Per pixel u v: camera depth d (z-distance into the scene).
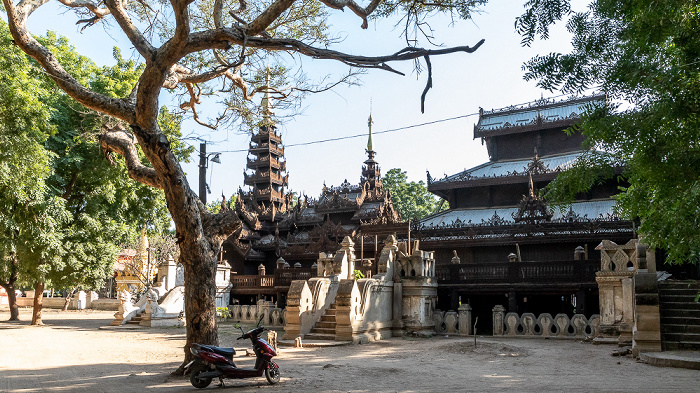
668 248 8.97
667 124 7.06
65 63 29.17
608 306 19.62
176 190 11.77
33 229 25.48
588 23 7.64
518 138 44.22
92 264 29.34
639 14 7.07
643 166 7.16
